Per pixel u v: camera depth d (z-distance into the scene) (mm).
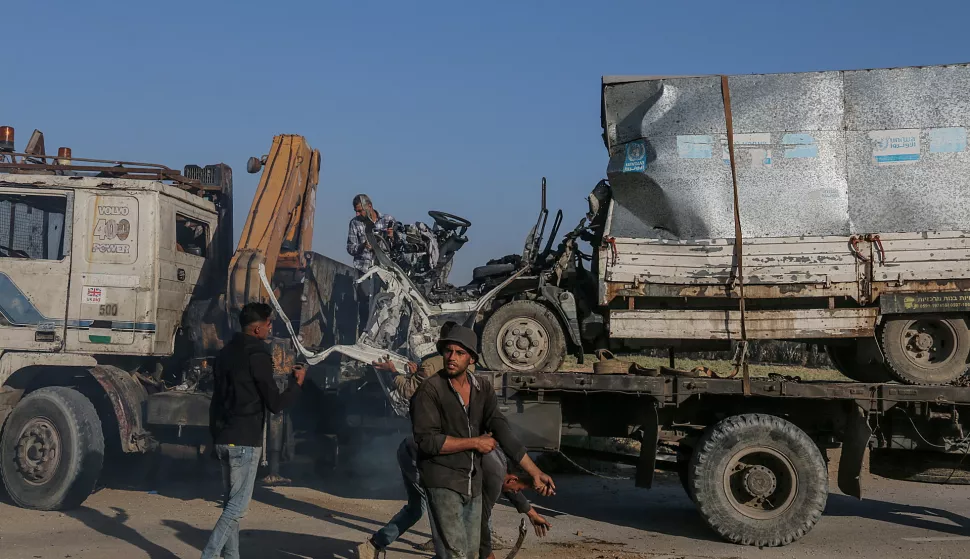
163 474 9336
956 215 7695
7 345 8383
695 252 7836
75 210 8461
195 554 6352
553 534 7430
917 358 7824
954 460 7816
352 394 9305
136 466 9109
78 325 8383
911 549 7109
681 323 7855
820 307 7836
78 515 7812
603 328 8586
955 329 7734
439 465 4543
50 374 8617
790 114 7938
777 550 7027
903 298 7652
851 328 7676
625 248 7918
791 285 7738
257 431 5551
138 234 8398
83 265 8414
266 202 9305
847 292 7684
